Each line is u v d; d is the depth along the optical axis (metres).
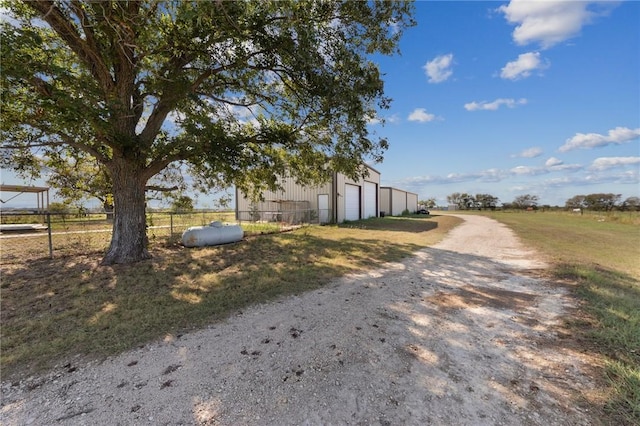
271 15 6.18
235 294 4.82
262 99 8.89
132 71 6.61
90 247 9.45
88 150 6.79
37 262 7.13
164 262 7.12
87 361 2.84
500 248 9.73
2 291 4.96
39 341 3.23
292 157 10.58
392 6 6.98
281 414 2.10
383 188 33.84
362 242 10.79
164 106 7.34
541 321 3.75
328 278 5.87
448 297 4.79
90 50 6.02
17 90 5.21
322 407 2.18
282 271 6.32
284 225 16.62
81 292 4.91
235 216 20.98
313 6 6.66
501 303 4.48
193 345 3.15
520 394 2.31
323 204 19.19
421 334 3.42
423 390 2.38
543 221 22.72
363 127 8.02
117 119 5.83
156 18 5.55
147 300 4.52
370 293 4.98
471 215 35.47
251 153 7.97
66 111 4.89
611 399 2.22
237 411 2.14
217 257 7.80
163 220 16.08
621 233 13.77
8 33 4.57
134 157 6.45
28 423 2.03
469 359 2.86
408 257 8.17
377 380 2.51
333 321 3.79
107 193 10.54
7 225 14.72
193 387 2.42
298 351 3.01
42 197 17.39
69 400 2.27
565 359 2.82
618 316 3.78
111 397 2.30
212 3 4.55
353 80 7.08
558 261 7.29
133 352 3.01
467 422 2.01
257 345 3.14
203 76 7.42
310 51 6.32
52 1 5.12
